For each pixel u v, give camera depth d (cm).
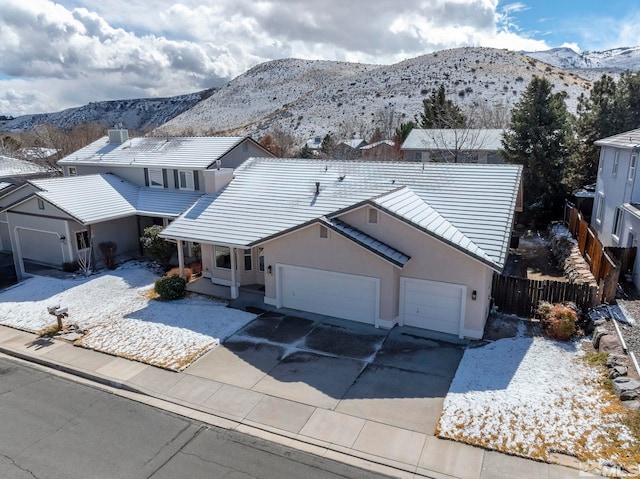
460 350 1441
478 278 1462
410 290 1591
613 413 1040
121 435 1077
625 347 1259
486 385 1216
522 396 1149
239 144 2841
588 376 1203
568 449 962
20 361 1480
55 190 2420
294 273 1756
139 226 2653
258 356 1438
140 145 3045
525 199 3144
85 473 946
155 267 2384
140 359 1441
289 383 1282
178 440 1055
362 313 1656
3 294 2073
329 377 1307
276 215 1917
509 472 918
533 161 3039
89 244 2409
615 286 1523
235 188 2209
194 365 1395
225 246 1923
